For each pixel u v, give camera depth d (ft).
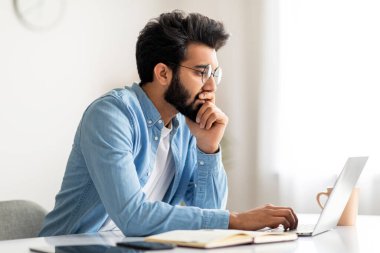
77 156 5.38
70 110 11.67
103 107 5.02
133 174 4.72
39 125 11.16
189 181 6.18
